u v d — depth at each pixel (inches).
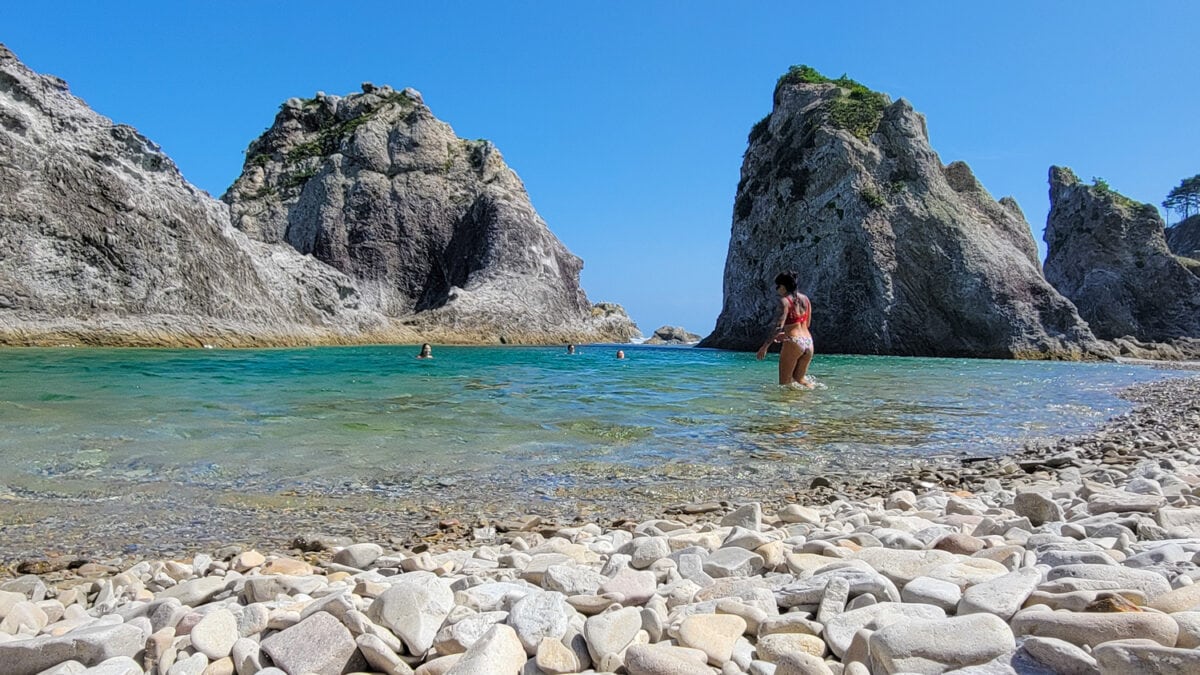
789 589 107.8
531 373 668.1
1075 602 90.9
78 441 273.0
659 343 2347.4
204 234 1189.1
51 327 967.0
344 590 116.6
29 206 997.2
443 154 2145.7
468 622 98.9
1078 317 1537.9
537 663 88.9
